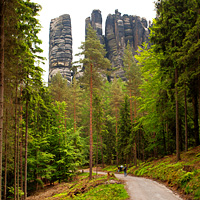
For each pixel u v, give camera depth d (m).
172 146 29.00
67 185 24.34
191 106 24.31
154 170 18.91
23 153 23.06
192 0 16.86
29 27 11.95
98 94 29.58
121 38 132.88
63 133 29.36
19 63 13.22
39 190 24.92
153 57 21.72
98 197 11.10
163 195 10.48
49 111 31.33
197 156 15.46
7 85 11.43
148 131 28.72
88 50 24.33
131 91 37.53
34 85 15.76
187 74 15.34
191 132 24.69
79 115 54.19
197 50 14.41
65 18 123.62
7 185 21.03
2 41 8.52
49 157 27.77
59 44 114.50
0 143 8.13
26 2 12.73
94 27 143.25
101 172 38.09
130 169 31.81
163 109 21.78
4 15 8.84
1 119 8.23
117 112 45.91
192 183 10.09
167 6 17.73
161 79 20.36
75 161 31.00
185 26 16.66
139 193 11.33
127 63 57.88
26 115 16.47
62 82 54.78
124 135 35.91
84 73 25.03
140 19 142.38
